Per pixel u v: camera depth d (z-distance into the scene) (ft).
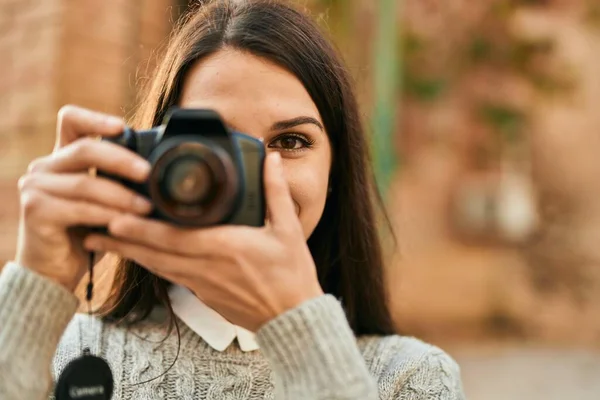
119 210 3.53
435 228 22.81
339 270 5.60
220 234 3.51
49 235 3.63
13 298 3.67
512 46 23.45
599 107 24.59
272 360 3.66
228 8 4.73
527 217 23.59
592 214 24.43
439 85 22.82
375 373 4.75
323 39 5.06
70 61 11.28
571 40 24.12
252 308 3.67
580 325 22.53
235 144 3.59
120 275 5.08
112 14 11.64
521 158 24.00
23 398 3.53
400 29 21.93
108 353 4.74
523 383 16.37
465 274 22.58
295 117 4.48
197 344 4.79
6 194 11.48
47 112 11.18
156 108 4.90
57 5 11.19
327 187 4.93
